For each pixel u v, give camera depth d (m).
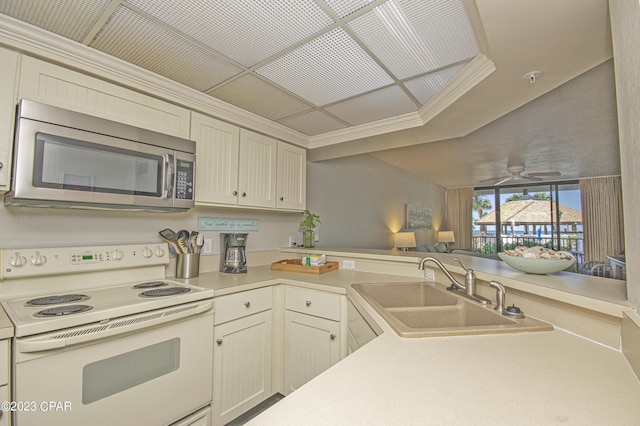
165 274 1.99
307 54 1.56
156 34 1.40
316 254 2.66
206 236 2.29
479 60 1.48
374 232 4.38
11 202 1.31
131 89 1.65
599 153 3.97
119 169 1.50
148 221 1.94
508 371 0.74
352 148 2.84
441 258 2.06
